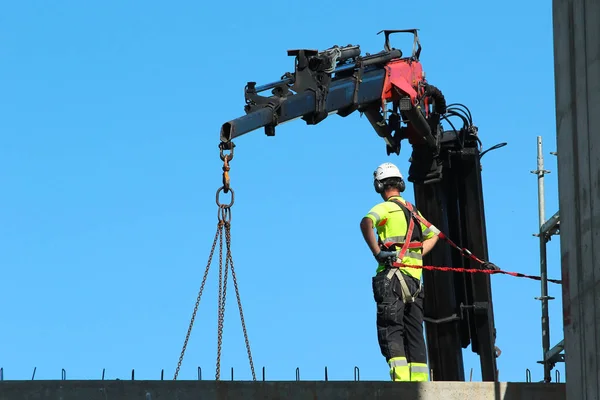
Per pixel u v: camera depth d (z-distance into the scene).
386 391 26.48
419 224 33.38
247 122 32.88
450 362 42.78
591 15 24.98
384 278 32.47
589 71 25.03
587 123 25.03
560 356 37.22
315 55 36.25
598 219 24.30
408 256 33.06
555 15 26.97
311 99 35.94
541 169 39.66
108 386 25.42
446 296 42.88
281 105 34.75
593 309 24.41
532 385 27.22
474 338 43.22
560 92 26.62
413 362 32.81
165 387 25.67
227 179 31.62
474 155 43.09
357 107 38.44
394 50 39.72
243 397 25.94
